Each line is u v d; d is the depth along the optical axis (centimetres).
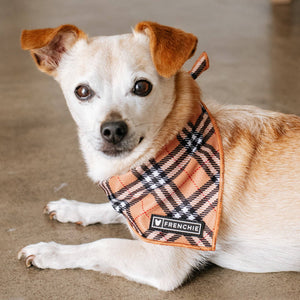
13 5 203
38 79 114
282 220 54
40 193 70
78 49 54
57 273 56
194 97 56
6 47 142
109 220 64
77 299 53
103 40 54
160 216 53
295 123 57
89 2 199
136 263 54
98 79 52
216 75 110
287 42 131
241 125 56
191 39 52
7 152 81
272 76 107
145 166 54
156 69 51
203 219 53
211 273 57
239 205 54
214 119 56
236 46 130
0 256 59
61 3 200
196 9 177
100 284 55
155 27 52
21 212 66
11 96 104
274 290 54
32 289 55
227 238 55
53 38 55
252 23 153
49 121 91
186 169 53
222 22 156
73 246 57
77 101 54
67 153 80
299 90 98
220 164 53
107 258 55
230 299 53
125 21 162
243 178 54
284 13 162
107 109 52
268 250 55
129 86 52
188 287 55
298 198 54
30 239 62
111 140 52
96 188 71
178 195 54
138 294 54
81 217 64
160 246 54
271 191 54
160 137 54
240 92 99
